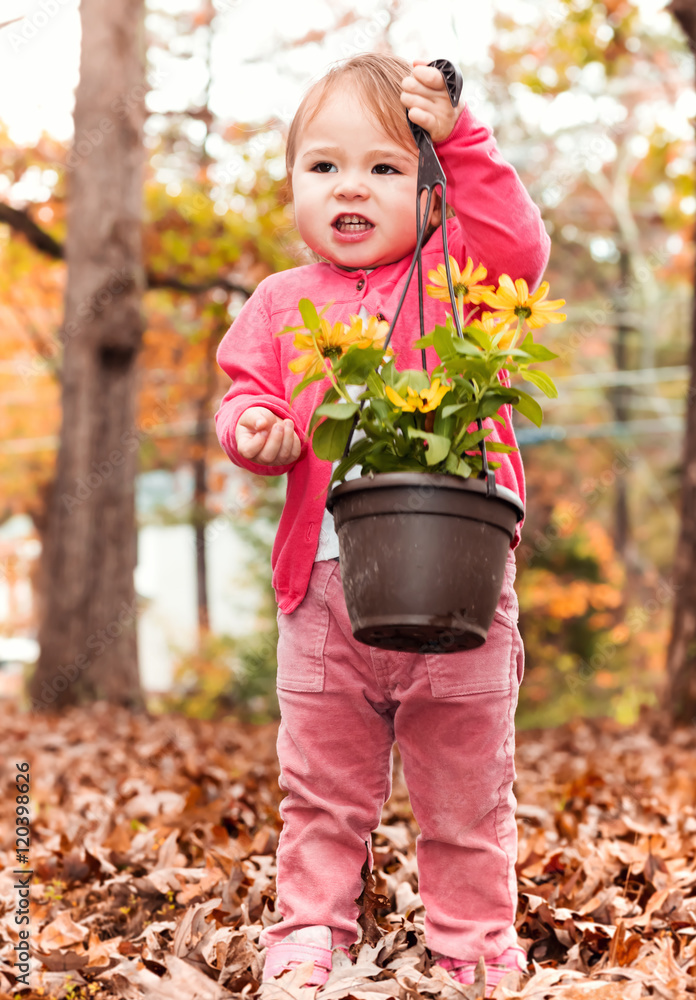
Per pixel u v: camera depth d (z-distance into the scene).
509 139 18.47
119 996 1.97
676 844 3.20
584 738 7.25
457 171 1.94
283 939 1.94
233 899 2.50
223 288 13.27
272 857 2.93
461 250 2.04
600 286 24.03
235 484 19.70
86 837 3.43
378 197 1.97
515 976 1.89
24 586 31.12
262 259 12.73
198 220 12.59
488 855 1.97
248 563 16.83
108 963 2.15
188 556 32.41
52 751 6.39
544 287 1.73
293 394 1.69
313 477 2.00
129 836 3.35
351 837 1.97
